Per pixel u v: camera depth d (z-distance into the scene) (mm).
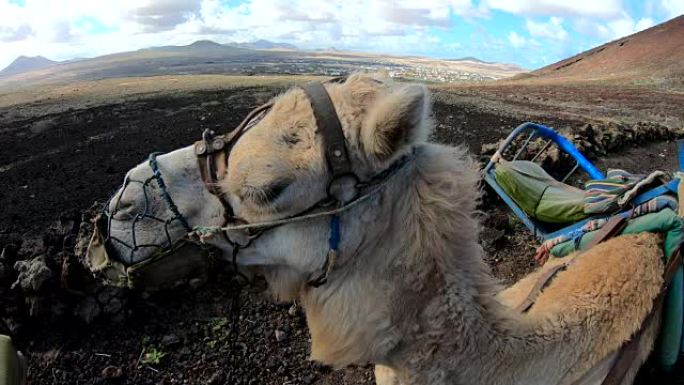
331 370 1326
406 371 768
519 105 4969
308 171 702
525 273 1743
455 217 735
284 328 1405
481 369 772
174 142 2758
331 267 734
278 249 754
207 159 750
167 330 1359
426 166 737
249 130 739
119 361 1271
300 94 734
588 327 873
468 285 754
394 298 735
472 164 792
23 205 1865
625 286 912
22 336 1294
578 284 934
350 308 748
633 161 2963
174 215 748
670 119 4648
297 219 721
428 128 744
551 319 851
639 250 948
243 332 1384
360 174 716
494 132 3354
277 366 1316
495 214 1966
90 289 1348
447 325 743
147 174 755
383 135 673
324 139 694
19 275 1329
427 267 728
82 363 1257
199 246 770
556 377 842
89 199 1933
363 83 738
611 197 1059
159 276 775
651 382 1007
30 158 2480
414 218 725
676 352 955
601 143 2939
